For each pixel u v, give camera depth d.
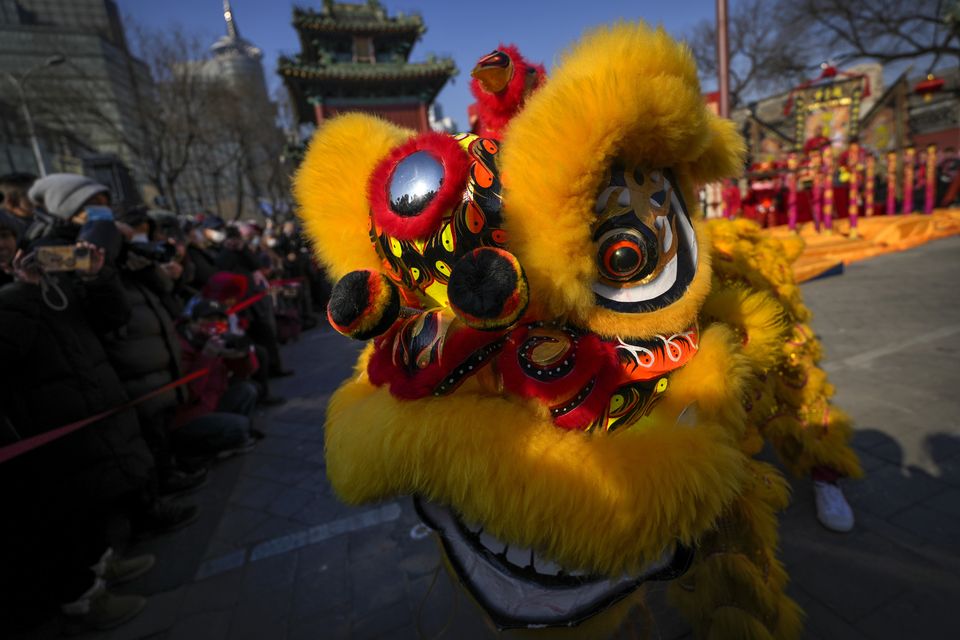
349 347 7.08
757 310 1.29
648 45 0.78
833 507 2.10
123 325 2.52
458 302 0.69
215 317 3.71
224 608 2.23
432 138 0.88
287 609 2.18
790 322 1.72
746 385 1.09
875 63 18.02
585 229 0.76
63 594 2.12
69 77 21.73
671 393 0.95
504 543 0.94
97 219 2.38
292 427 4.32
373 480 0.85
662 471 0.80
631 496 0.78
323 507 2.96
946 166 13.95
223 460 3.77
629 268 0.83
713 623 1.24
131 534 2.82
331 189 1.06
